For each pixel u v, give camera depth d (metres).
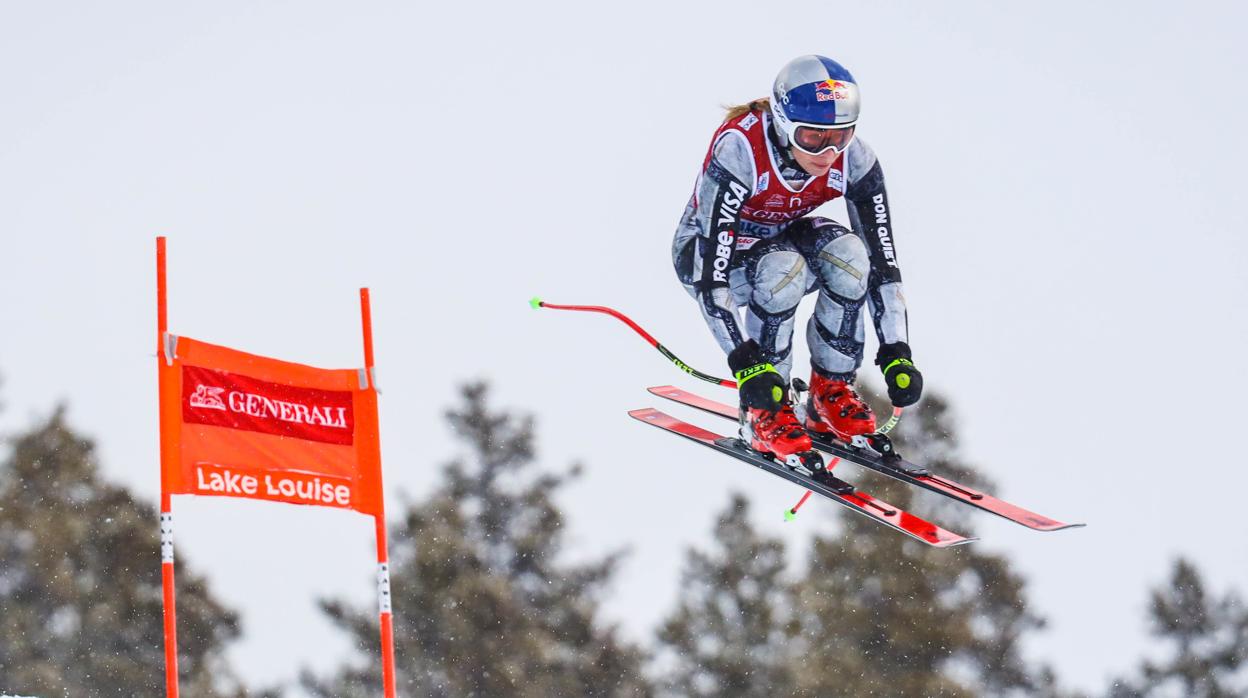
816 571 71.50
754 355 23.16
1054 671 70.81
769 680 69.69
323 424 23.70
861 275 23.94
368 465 23.50
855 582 70.12
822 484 23.50
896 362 23.69
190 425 23.33
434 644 67.44
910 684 67.19
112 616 69.06
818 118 21.77
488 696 66.31
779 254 23.98
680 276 25.16
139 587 69.81
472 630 66.88
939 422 75.06
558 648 69.25
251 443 23.53
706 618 71.44
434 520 71.62
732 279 24.45
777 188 23.00
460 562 69.69
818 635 70.12
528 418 75.81
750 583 71.56
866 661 68.38
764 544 72.12
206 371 23.50
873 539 70.50
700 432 26.34
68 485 72.75
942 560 70.00
